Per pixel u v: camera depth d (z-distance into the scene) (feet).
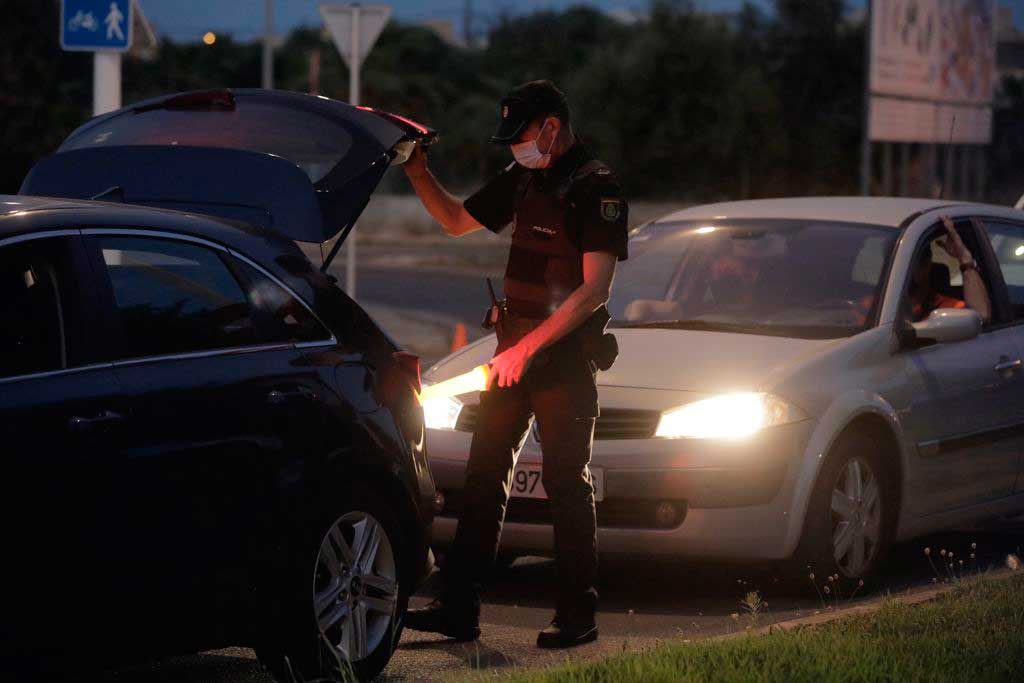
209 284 42.42
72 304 38.88
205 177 49.08
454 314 192.34
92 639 37.81
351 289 142.20
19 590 36.06
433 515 47.62
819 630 46.24
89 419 37.73
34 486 36.37
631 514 55.06
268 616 42.32
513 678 41.27
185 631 40.06
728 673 40.65
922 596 52.49
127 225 41.04
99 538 37.68
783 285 62.90
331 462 43.39
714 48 384.06
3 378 36.86
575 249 48.93
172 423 39.50
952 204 68.80
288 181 48.39
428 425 58.03
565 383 48.93
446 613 50.34
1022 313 68.08
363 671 44.91
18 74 308.40
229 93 53.78
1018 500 66.95
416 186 52.70
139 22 93.09
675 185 384.68
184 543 39.60
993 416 64.49
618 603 57.06
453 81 506.48
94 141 55.11
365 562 44.93
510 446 50.60
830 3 424.05
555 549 50.24
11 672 36.29
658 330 61.41
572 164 48.98
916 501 60.75
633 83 384.27
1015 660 42.57
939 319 60.85
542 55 482.69
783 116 400.88
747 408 54.85
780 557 55.31
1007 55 551.18
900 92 255.50
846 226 65.21
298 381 43.06
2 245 38.04
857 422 57.93
